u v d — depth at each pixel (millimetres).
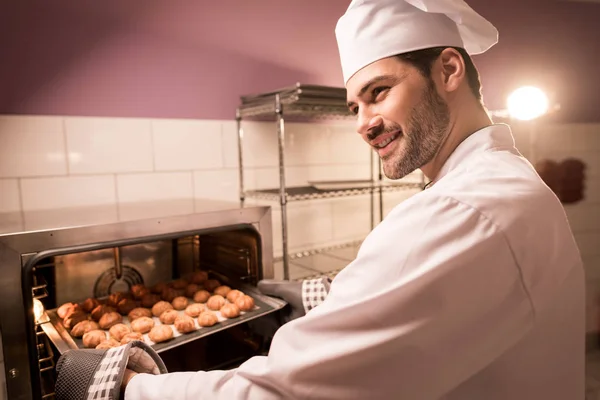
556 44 2348
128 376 625
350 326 443
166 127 1421
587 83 2439
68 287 1155
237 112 1538
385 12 576
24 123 1188
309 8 1702
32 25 1182
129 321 1030
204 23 1470
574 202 2416
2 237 722
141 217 929
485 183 491
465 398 510
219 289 1165
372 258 468
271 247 1137
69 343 879
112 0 1297
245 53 1564
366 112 594
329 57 1765
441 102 574
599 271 2479
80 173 1279
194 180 1488
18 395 740
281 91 1340
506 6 2195
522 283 455
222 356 1137
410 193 2137
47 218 948
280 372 454
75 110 1263
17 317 736
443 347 436
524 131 2277
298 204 1755
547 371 519
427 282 425
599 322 2266
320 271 1734
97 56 1286
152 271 1315
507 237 447
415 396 441
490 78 2182
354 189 1566
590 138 2436
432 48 562
